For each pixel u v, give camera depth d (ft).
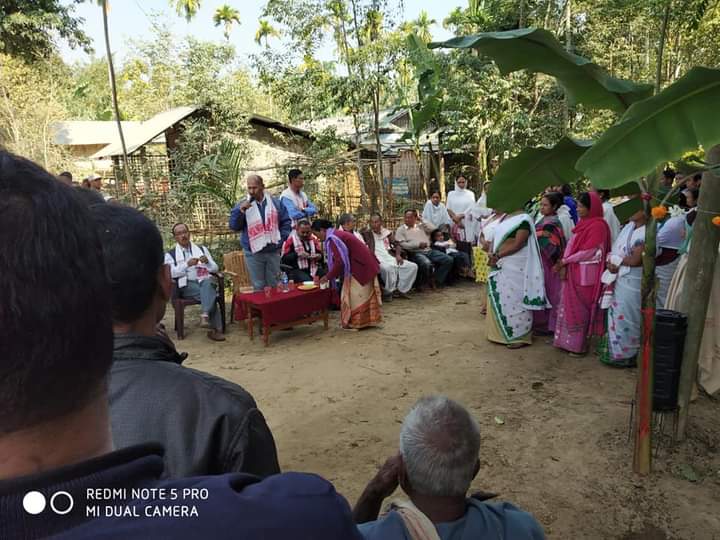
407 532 4.93
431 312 25.46
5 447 1.72
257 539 1.92
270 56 39.47
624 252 17.03
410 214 30.04
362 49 36.40
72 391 1.76
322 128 47.11
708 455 12.24
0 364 1.63
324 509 2.11
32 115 53.47
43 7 53.98
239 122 48.44
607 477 11.62
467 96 40.70
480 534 5.16
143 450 1.95
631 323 17.11
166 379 4.20
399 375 17.72
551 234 20.84
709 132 8.38
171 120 46.62
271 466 4.38
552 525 10.18
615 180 8.61
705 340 14.64
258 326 23.67
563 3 43.21
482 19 44.11
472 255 31.71
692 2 17.69
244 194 40.16
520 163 11.93
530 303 19.53
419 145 47.75
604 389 16.16
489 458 12.54
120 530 1.72
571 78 10.81
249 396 4.45
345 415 14.98
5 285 1.63
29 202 1.73
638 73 42.34
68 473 1.70
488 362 18.70
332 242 22.27
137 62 74.54
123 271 4.12
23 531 1.61
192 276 22.15
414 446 5.24
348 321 22.81
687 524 10.08
